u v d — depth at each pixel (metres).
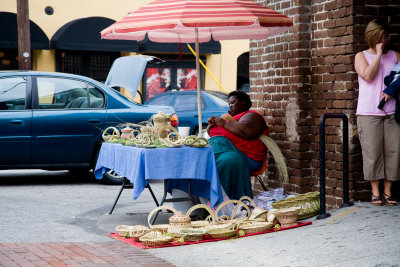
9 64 24.19
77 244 6.59
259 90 9.46
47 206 9.11
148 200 9.88
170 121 8.59
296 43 8.54
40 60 24.59
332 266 5.40
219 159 7.95
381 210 7.38
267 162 9.21
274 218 7.10
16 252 6.11
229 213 7.76
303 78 8.53
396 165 7.50
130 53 25.80
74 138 11.07
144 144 7.47
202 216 7.94
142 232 6.84
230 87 27.34
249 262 5.69
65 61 25.00
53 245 6.50
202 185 7.78
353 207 7.59
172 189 8.37
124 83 12.58
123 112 11.41
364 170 7.58
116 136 8.88
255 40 9.55
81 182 11.81
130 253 6.15
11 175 12.73
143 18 7.36
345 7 7.89
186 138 7.39
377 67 7.36
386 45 7.87
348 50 7.86
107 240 6.91
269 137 8.59
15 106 10.91
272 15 7.35
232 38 9.10
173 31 9.09
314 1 8.45
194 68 26.48
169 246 6.45
